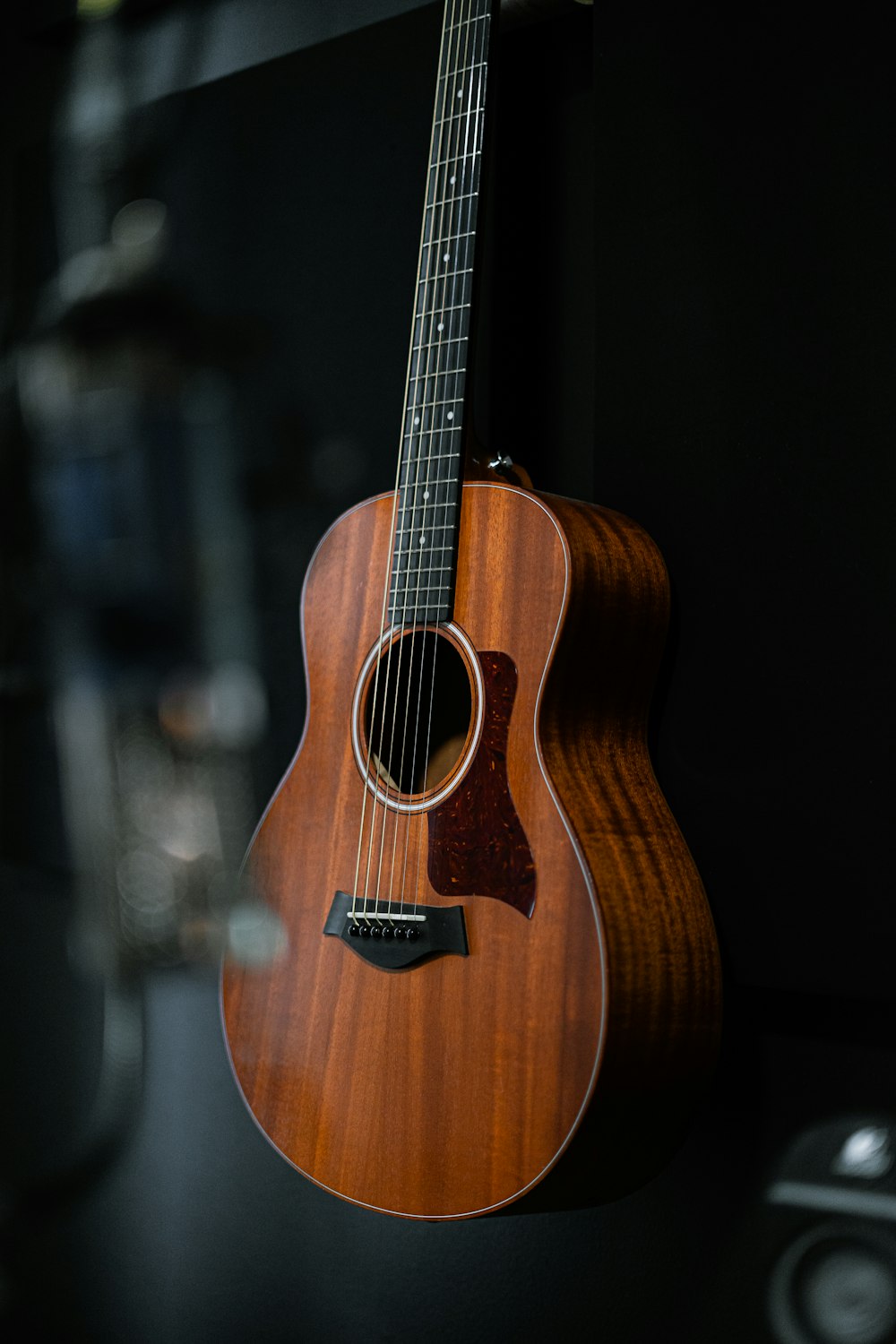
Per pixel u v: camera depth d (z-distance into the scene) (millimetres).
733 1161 1309
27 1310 1695
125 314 1669
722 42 1328
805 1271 1277
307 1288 1509
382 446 1518
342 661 1308
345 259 1548
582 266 1430
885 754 1250
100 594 1685
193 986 1601
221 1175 1569
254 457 1601
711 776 1313
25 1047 1728
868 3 1272
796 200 1296
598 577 1221
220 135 1637
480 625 1238
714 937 1240
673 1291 1327
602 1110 1164
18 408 1742
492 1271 1411
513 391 1456
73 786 1688
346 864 1275
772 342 1301
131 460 1672
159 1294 1604
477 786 1222
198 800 1618
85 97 1721
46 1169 1696
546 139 1451
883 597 1254
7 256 1781
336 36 1572
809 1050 1285
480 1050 1199
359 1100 1245
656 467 1346
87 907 1666
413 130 1507
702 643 1320
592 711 1243
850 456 1269
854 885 1258
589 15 1433
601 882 1173
